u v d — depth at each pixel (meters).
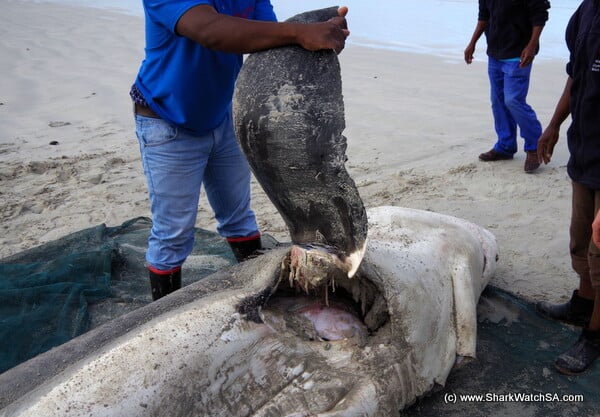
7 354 3.85
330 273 3.01
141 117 3.64
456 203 5.92
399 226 3.91
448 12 17.72
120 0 21.03
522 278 4.71
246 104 2.67
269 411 2.87
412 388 3.25
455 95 9.40
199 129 3.64
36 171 7.01
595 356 3.71
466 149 7.30
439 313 3.48
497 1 6.20
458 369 3.74
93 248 4.97
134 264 4.93
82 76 10.84
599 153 3.43
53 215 5.96
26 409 2.41
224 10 3.36
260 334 2.96
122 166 7.13
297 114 2.60
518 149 7.20
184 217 3.81
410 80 10.25
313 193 2.72
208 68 3.45
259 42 2.74
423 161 7.01
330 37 2.65
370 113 8.65
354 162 7.03
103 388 2.48
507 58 6.24
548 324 4.14
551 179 6.36
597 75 3.31
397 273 3.28
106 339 2.97
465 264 3.89
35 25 15.84
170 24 2.99
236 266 3.54
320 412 2.92
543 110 8.43
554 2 17.98
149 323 2.80
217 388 2.75
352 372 3.08
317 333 3.21
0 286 4.39
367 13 17.22
